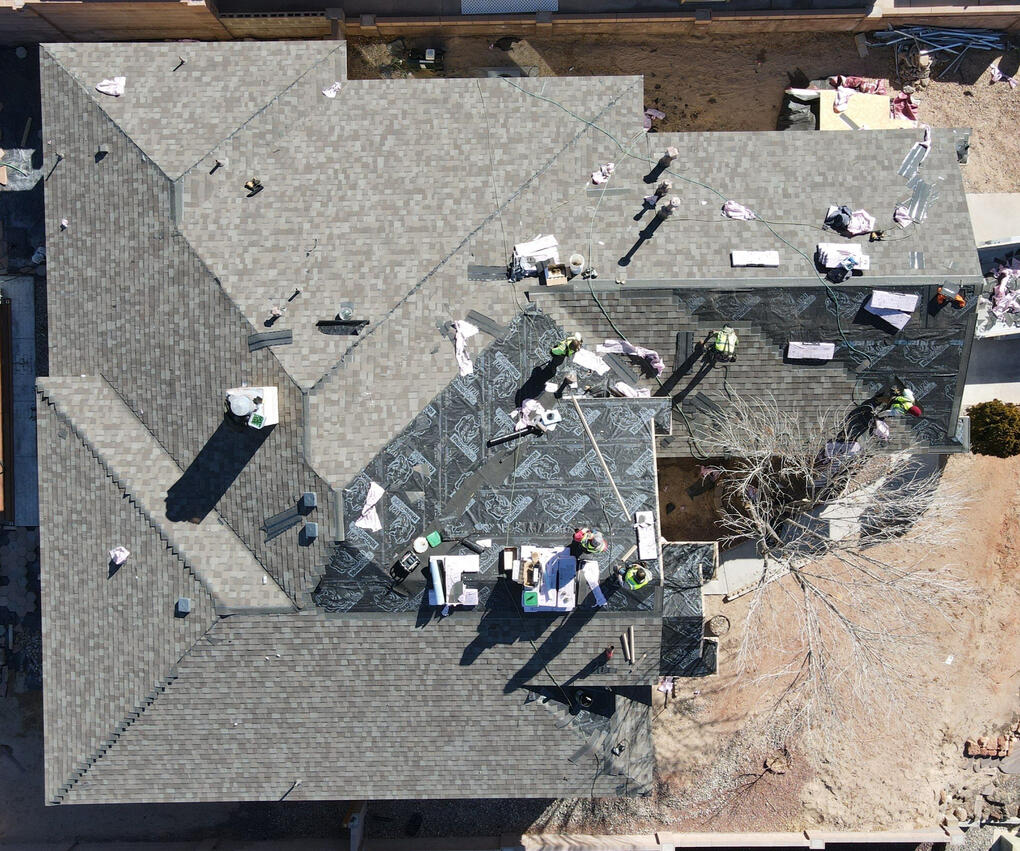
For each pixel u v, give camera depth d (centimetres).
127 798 2686
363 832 3291
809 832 3288
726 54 3303
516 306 2608
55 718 2670
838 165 2712
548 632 2559
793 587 3244
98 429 2653
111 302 2662
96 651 2644
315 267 2620
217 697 2617
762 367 2664
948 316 2630
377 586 2538
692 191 2683
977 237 3234
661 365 2639
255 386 2558
